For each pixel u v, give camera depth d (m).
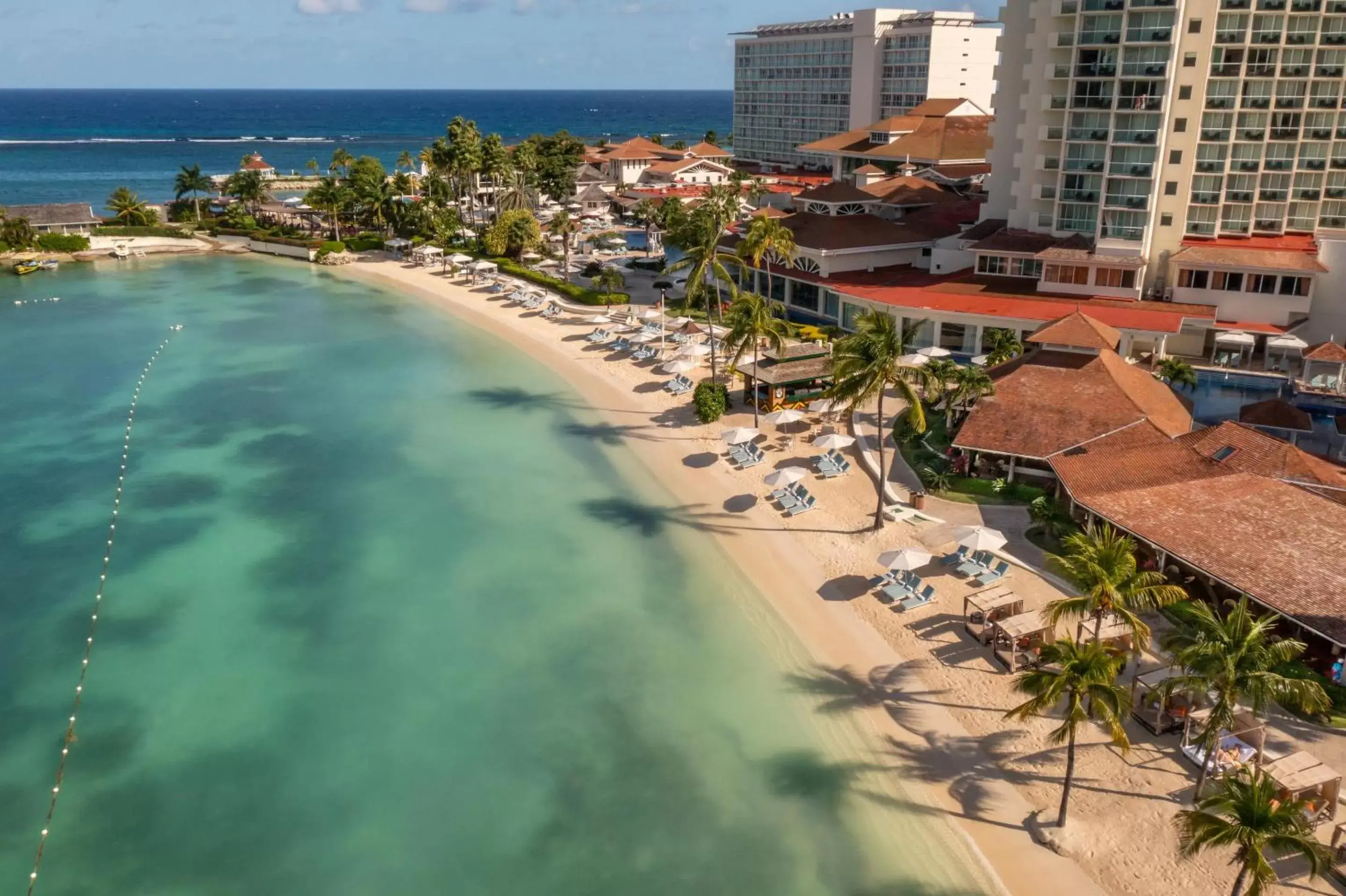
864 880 29.17
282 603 45.88
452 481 59.41
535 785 33.75
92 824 32.47
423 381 79.69
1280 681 28.20
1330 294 72.25
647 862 30.27
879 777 33.22
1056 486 51.50
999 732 34.66
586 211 160.50
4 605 45.91
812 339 79.75
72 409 74.06
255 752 35.78
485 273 121.62
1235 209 78.19
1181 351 75.81
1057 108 81.75
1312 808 29.00
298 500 57.19
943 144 126.31
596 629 42.91
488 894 29.30
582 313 99.19
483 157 141.88
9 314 105.50
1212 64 73.19
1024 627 37.50
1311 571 37.16
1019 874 28.70
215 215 170.62
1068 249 78.06
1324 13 71.62
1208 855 28.53
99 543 52.00
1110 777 31.95
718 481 57.09
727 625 42.75
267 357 87.81
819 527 50.44
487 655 41.34
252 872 30.33
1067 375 55.47
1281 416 55.88
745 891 29.06
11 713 38.12
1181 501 43.09
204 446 66.19
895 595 42.62
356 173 158.00
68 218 149.12
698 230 84.62
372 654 41.66
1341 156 76.12
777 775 33.69
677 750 35.22
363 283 121.94
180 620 44.59
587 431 66.88
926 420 62.53
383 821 32.34
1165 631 38.72
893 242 90.25
